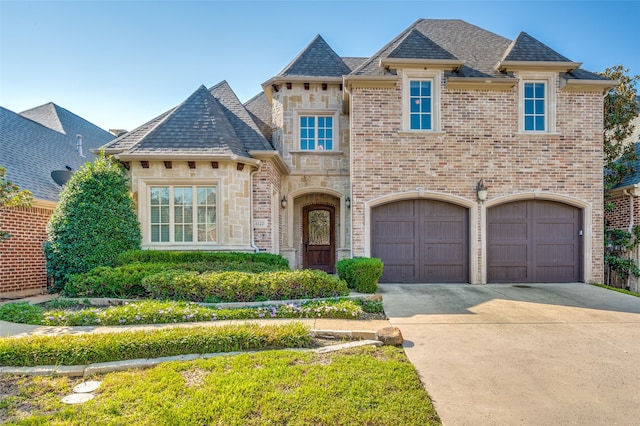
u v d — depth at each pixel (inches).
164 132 423.8
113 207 365.1
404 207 436.8
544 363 183.5
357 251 424.5
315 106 535.2
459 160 429.4
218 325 228.2
